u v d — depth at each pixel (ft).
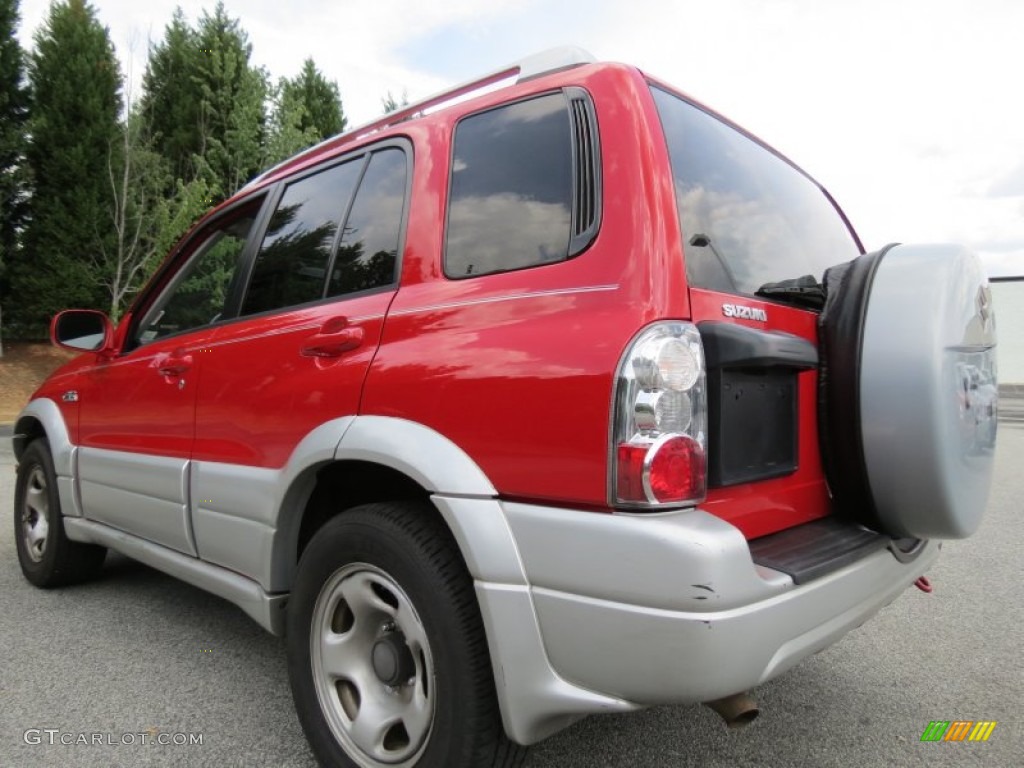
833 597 5.86
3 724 8.44
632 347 5.23
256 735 8.27
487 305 6.27
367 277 7.71
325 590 7.22
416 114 8.34
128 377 10.94
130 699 9.11
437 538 6.30
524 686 5.57
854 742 8.18
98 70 67.15
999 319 77.97
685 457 5.27
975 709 8.98
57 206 64.64
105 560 14.24
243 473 8.34
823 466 7.31
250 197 10.23
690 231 6.33
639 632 5.01
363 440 6.66
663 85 6.97
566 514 5.38
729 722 5.55
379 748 6.73
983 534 18.11
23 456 13.84
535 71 7.13
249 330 8.75
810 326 7.29
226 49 76.69
